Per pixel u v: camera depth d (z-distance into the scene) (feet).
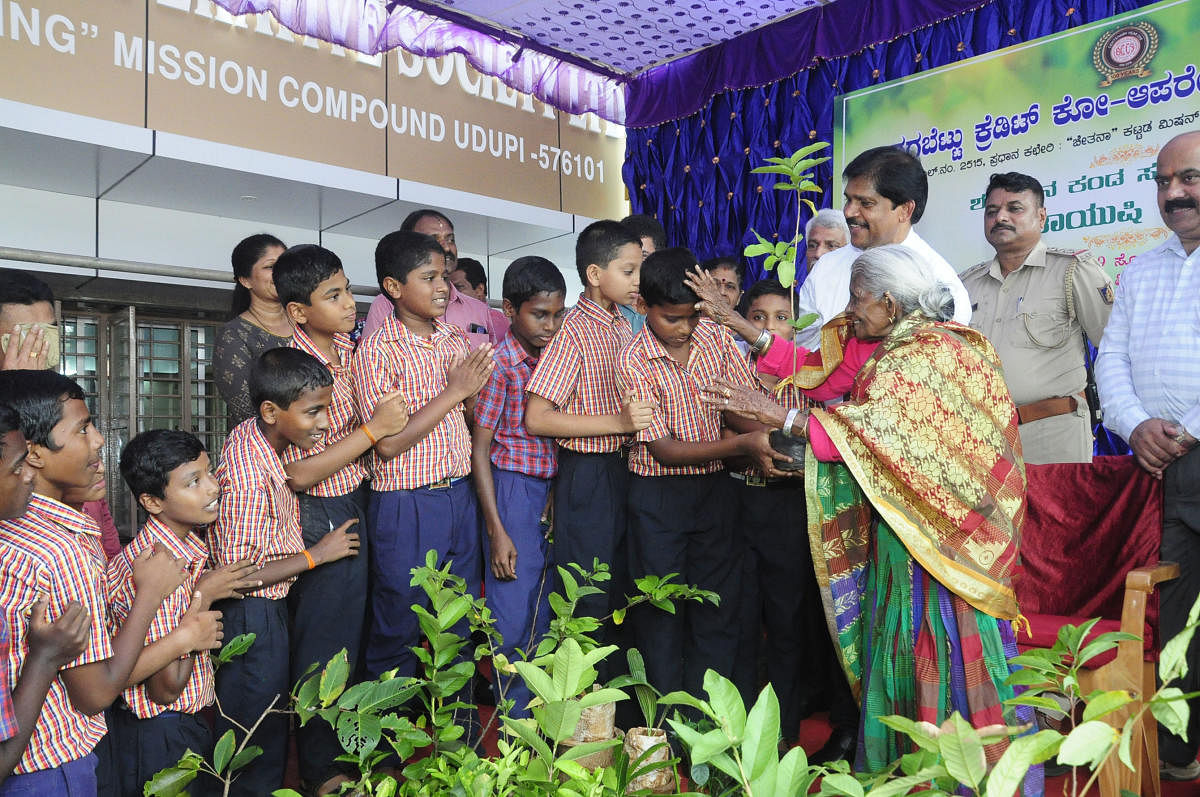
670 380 9.16
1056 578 9.76
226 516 7.61
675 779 5.53
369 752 4.96
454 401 8.57
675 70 19.29
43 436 5.76
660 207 19.56
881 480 6.72
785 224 17.38
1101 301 12.12
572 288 22.71
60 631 4.98
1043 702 3.88
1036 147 14.33
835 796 3.52
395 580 8.54
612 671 9.48
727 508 9.38
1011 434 6.81
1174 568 8.07
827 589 7.23
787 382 8.99
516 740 4.59
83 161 14.17
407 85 17.48
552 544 9.98
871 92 16.21
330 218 17.98
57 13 13.67
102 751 6.59
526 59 18.42
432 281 8.89
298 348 8.59
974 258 15.02
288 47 15.98
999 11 14.87
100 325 16.80
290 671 8.27
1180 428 9.03
